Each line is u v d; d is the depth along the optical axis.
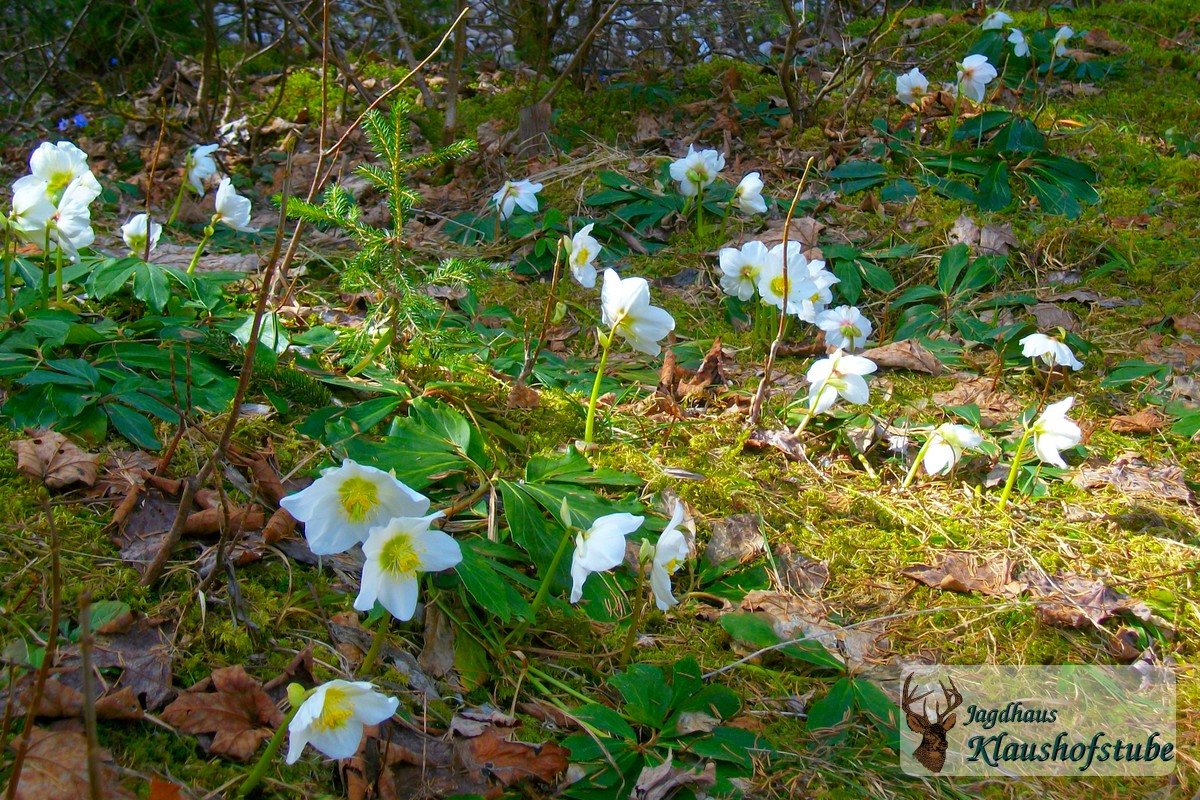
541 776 1.75
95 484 2.21
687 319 3.81
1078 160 4.75
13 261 2.92
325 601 2.05
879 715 1.98
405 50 5.14
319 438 2.54
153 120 5.11
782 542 2.52
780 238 4.12
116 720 1.65
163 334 2.80
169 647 1.83
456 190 4.70
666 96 5.37
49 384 2.42
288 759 1.47
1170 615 2.37
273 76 5.93
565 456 2.60
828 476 2.86
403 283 2.77
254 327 1.76
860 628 2.26
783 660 2.19
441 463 2.46
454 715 1.86
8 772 1.47
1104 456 3.02
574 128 5.19
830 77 5.69
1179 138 4.92
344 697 1.50
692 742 1.85
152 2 5.34
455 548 1.64
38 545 1.99
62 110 5.46
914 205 4.34
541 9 5.39
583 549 1.88
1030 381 3.41
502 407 2.93
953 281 3.81
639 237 4.30
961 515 2.71
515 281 3.97
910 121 5.12
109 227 4.09
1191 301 3.82
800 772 1.88
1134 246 4.13
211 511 2.12
